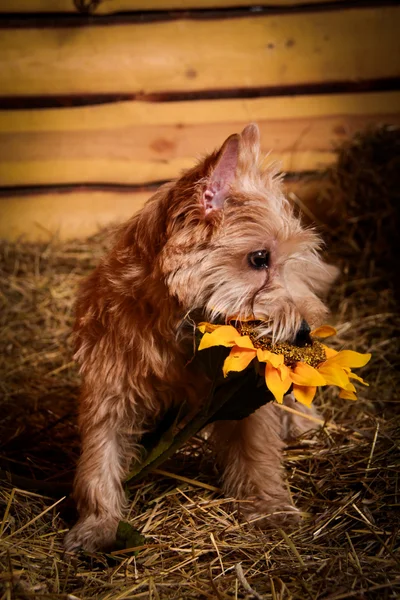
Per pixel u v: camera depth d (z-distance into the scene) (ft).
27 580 2.34
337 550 2.48
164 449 2.65
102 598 2.27
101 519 2.63
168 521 2.69
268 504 2.74
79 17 4.39
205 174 2.43
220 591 2.31
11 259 4.42
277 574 2.36
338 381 2.32
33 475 2.94
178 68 4.48
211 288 2.46
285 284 2.49
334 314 4.06
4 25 4.36
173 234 2.44
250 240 2.45
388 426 3.13
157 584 2.33
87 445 2.68
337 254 4.35
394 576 2.32
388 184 4.31
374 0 4.49
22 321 4.05
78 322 2.79
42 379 3.65
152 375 2.62
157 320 2.53
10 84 4.43
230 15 4.44
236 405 2.57
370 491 2.71
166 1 4.40
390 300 4.09
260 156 2.70
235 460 2.80
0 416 3.35
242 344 2.31
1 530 2.52
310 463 2.94
